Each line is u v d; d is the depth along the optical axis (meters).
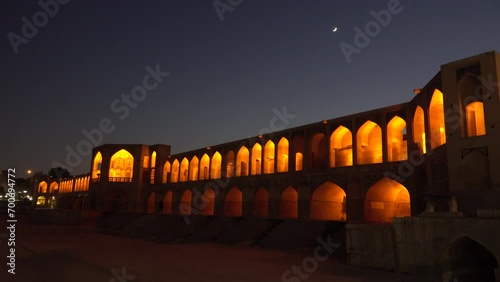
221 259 11.00
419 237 8.74
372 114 17.25
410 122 15.55
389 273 8.84
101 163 32.56
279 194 21.05
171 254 11.91
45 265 10.02
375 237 9.57
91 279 8.21
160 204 27.05
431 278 8.29
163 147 32.53
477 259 8.95
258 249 13.90
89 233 22.42
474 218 8.16
